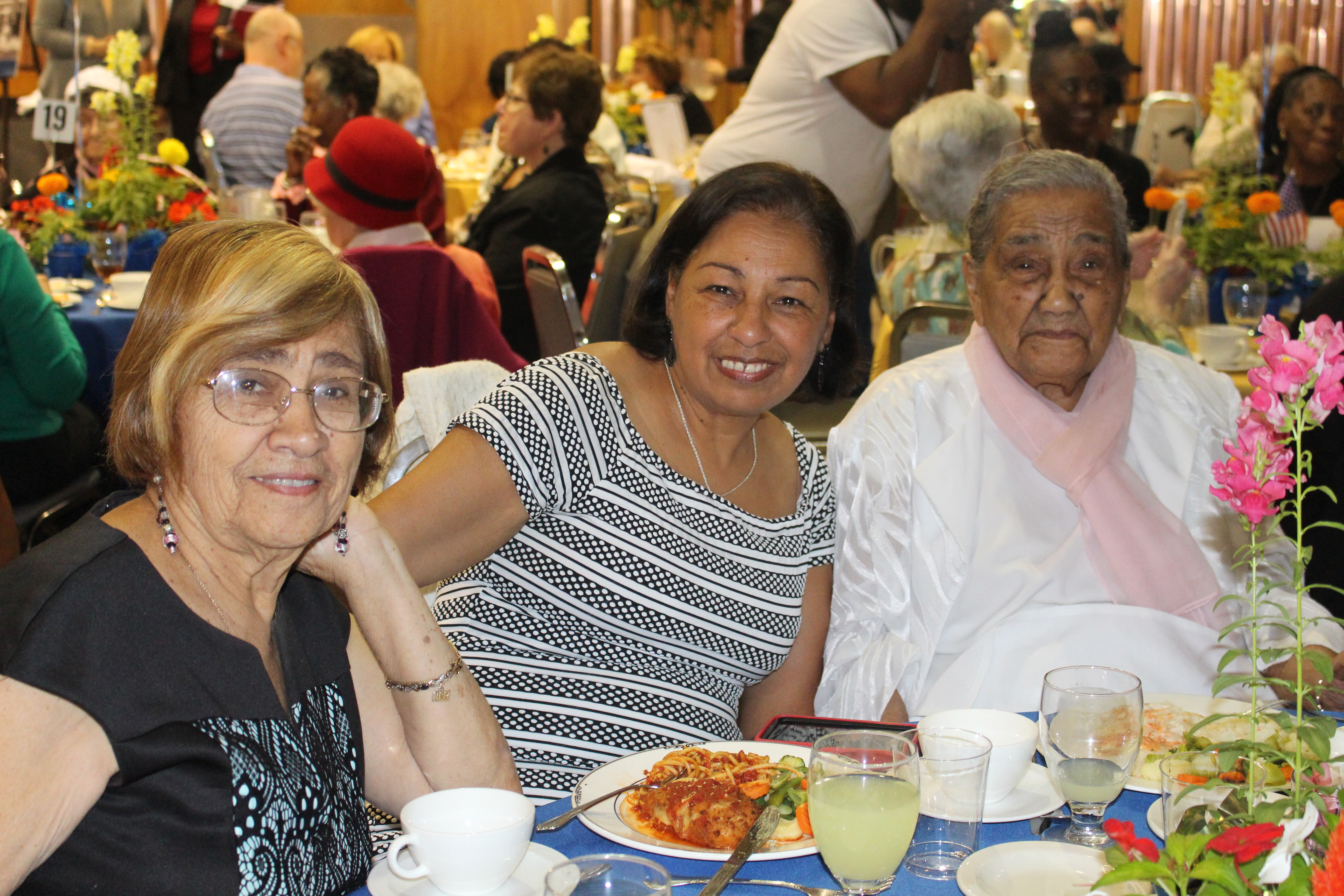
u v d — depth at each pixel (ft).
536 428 5.24
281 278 3.52
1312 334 2.78
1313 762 2.98
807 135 13.88
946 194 10.38
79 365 10.37
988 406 6.39
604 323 12.64
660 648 5.39
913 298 10.70
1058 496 6.29
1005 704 5.91
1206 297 10.95
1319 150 14.56
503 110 14.99
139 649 3.34
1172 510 6.35
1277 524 3.01
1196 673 5.87
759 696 5.96
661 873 3.06
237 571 3.69
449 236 18.98
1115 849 2.48
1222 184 11.76
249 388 3.49
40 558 3.42
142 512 3.64
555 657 5.31
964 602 6.20
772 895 3.39
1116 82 13.62
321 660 4.00
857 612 6.15
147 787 3.30
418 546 5.02
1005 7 23.11
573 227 14.74
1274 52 19.65
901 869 3.56
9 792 3.09
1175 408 6.55
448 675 4.23
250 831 3.39
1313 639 5.74
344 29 31.24
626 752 5.12
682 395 5.61
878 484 6.28
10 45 16.49
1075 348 6.11
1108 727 3.68
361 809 3.94
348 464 3.69
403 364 10.41
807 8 13.48
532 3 31.71
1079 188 6.10
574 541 5.33
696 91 30.45
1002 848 3.54
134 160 14.14
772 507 5.74
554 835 3.82
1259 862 2.37
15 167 17.08
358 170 11.32
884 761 3.42
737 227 5.30
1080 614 5.97
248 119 19.33
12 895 3.15
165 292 3.55
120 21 22.22
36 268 13.55
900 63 13.04
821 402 6.29
